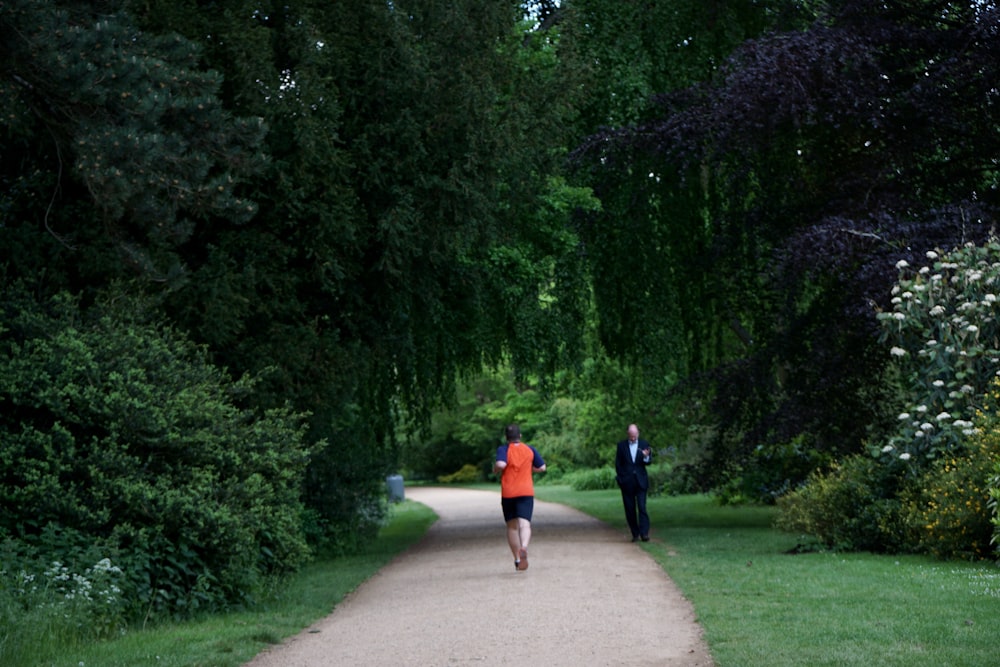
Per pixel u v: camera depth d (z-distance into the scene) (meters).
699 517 25.36
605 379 32.88
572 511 30.75
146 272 12.31
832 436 17.55
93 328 11.49
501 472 13.50
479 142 16.88
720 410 19.08
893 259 14.85
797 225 18.98
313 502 18.66
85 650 8.12
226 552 10.80
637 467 17.84
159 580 10.32
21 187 13.31
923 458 13.49
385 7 16.41
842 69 17.23
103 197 11.18
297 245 16.34
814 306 18.22
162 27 14.28
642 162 21.83
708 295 22.23
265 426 12.31
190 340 14.16
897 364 15.28
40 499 9.86
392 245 16.53
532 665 7.30
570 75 18.45
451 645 8.25
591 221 22.03
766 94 16.92
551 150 18.69
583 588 11.30
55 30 10.40
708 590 10.57
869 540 14.37
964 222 14.44
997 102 16.77
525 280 19.86
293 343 15.67
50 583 8.87
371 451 21.62
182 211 15.00
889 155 17.56
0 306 11.40
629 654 7.49
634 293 22.88
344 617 10.47
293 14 15.73
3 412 10.52
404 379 20.84
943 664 6.38
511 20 17.72
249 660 8.13
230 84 15.23
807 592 10.05
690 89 20.47
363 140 16.50
